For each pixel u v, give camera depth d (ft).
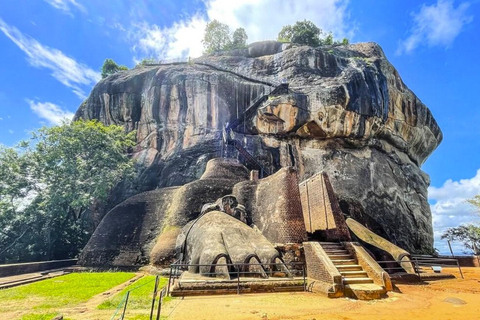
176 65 123.85
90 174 82.12
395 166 112.98
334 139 102.99
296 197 43.50
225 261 33.99
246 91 107.96
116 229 62.85
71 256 78.43
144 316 21.15
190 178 93.66
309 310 23.08
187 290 28.94
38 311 23.71
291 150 100.94
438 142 139.33
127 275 48.80
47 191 75.82
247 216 50.98
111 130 92.68
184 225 57.31
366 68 108.47
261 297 27.94
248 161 95.66
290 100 95.81
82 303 27.12
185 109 106.22
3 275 47.85
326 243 37.86
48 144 81.30
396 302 26.25
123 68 160.56
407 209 108.37
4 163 76.18
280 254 38.58
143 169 101.60
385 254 44.57
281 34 168.96
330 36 169.17
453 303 26.32
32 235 76.43
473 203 86.53
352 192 96.53
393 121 112.57
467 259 67.97
